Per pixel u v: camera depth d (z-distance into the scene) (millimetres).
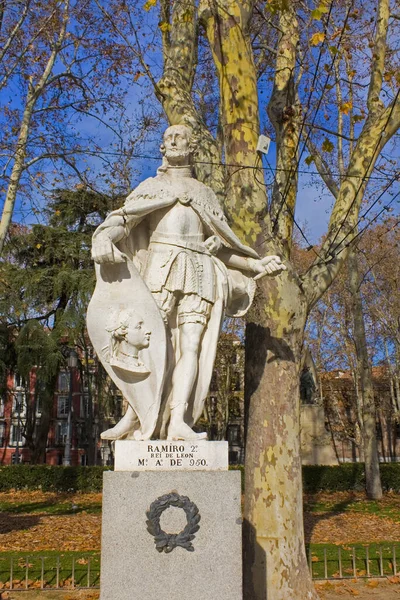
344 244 8414
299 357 7645
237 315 5328
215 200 5332
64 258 26625
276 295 7484
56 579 8500
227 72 7941
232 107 7883
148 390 4559
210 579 4125
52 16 13555
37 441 28484
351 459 42312
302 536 7148
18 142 13422
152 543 4148
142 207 4773
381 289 28281
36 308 25719
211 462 4395
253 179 7703
